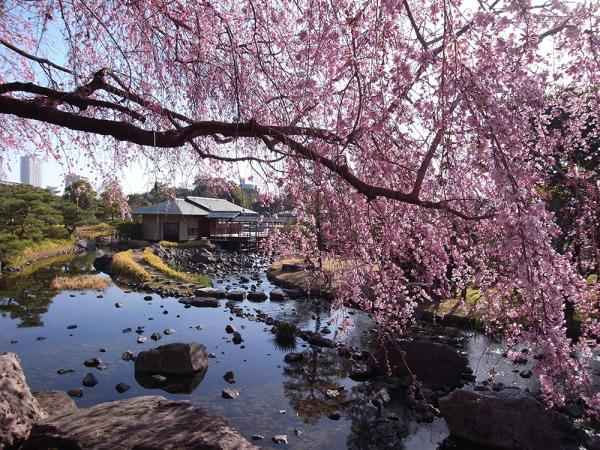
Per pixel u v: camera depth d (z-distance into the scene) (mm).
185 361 9055
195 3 4016
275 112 4258
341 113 3586
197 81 4336
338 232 3908
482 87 2402
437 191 3656
